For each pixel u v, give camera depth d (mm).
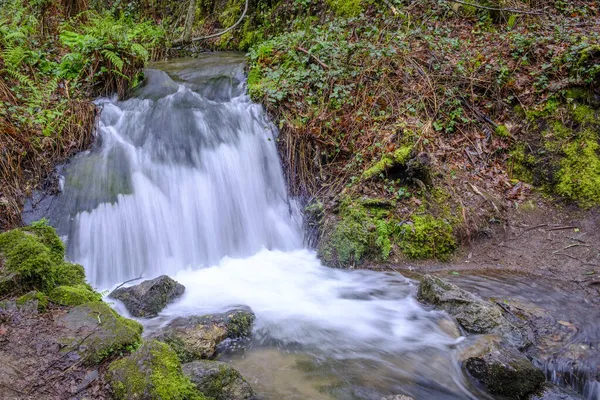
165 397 2656
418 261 5520
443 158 6391
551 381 3734
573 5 8461
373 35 8039
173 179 5992
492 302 4527
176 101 6836
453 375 3680
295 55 7633
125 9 12766
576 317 4277
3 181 5164
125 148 6051
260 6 10977
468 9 8641
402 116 6766
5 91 6012
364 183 6070
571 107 6488
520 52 7238
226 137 6555
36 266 3641
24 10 8203
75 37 7426
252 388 3387
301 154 6598
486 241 5680
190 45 11156
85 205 5352
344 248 5613
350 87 6930
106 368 2939
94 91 7090
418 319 4434
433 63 7324
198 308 4570
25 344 3037
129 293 4461
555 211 5941
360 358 3865
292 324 4371
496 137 6656
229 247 6152
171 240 5758
